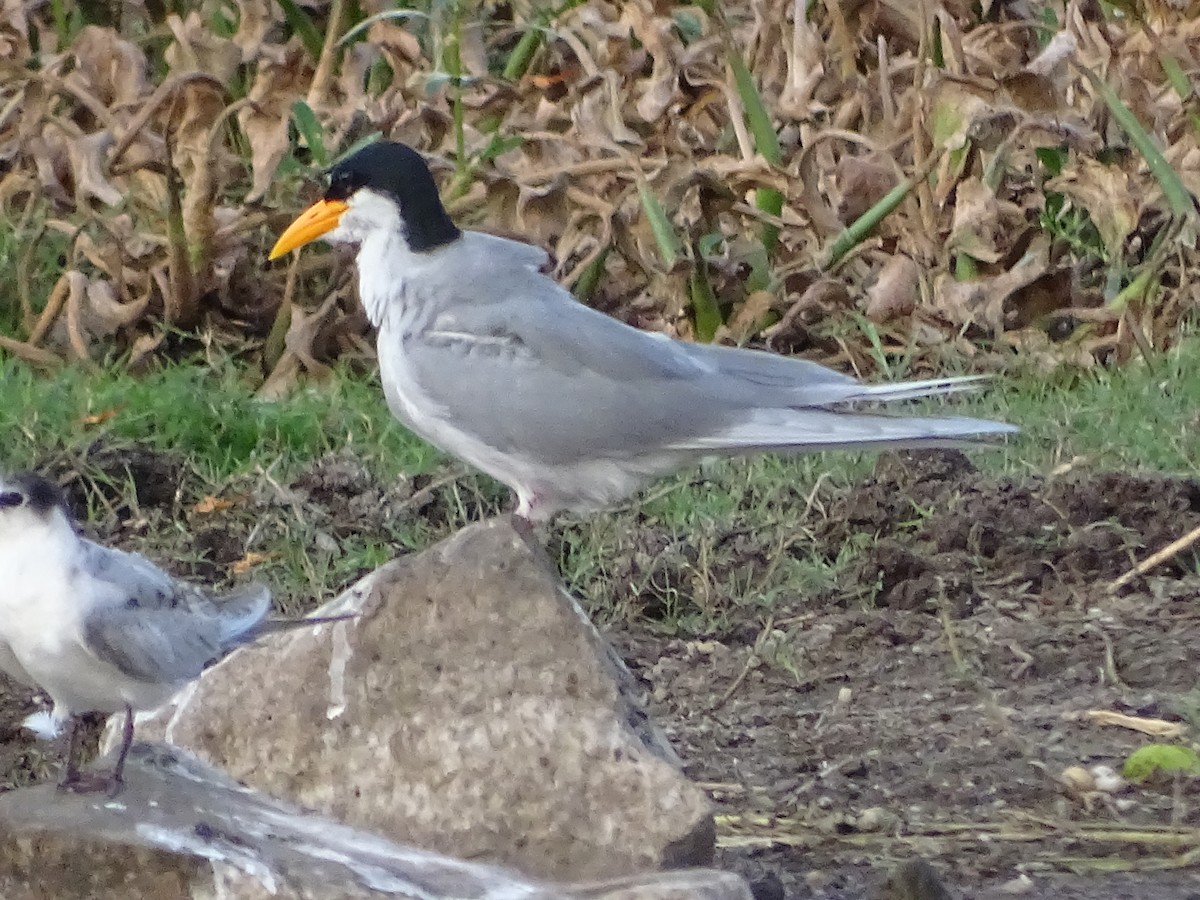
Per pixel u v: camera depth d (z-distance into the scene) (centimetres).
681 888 704
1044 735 984
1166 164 1529
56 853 706
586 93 1561
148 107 1511
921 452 1292
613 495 969
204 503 1273
